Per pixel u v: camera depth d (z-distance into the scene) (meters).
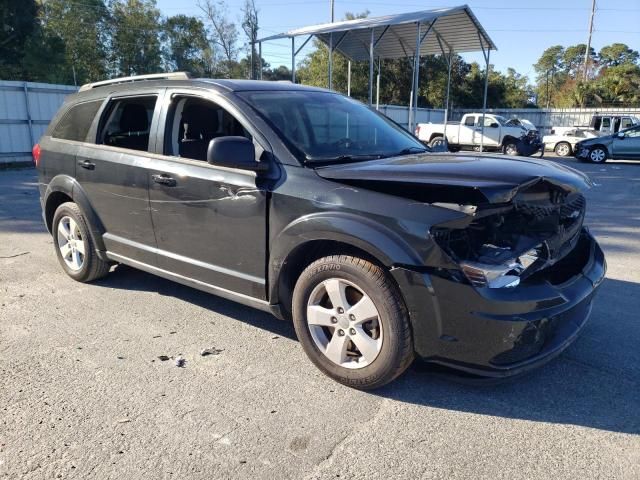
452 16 17.33
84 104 4.79
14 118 17.12
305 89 4.20
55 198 5.03
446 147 4.42
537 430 2.74
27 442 2.60
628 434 2.71
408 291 2.76
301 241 3.10
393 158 3.50
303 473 2.40
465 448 2.59
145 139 4.23
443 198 2.73
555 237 3.09
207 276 3.72
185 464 2.45
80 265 4.92
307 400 3.00
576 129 25.11
